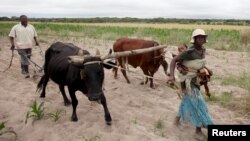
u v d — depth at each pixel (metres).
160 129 6.68
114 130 6.46
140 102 8.42
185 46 6.44
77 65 6.03
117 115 7.23
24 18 10.22
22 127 6.57
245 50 17.78
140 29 32.09
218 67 13.20
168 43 20.78
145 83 10.22
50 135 6.23
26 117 6.61
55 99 8.25
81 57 6.16
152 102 8.41
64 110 7.43
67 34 27.52
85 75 5.99
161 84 10.37
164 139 6.24
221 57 15.58
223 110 7.97
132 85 10.14
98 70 6.04
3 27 37.88
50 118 6.93
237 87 9.98
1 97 8.18
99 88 5.95
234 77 10.96
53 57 7.43
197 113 6.12
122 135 6.21
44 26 39.19
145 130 6.57
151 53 9.55
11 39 10.21
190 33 28.06
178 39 22.17
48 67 7.49
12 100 8.04
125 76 10.37
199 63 6.02
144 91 9.49
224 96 8.82
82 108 7.60
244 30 21.72
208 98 8.68
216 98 8.72
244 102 8.18
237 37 24.59
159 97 8.95
